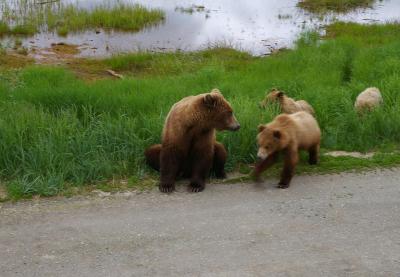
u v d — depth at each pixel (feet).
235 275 15.66
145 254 16.61
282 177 22.11
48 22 61.41
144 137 25.31
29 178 21.72
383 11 76.13
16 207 19.53
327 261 16.53
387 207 20.24
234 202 20.48
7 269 15.60
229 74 40.32
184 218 19.01
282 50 55.11
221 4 78.33
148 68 47.47
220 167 23.04
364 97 30.12
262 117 26.48
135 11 66.59
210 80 37.83
